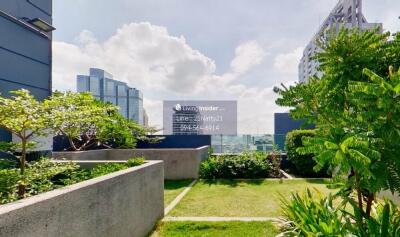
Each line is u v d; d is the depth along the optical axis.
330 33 3.01
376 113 2.08
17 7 6.73
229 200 6.59
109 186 3.23
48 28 7.62
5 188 3.35
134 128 13.38
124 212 3.63
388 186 2.20
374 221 2.83
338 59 2.88
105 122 10.26
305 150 2.33
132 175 3.94
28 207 1.97
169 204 6.30
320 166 2.50
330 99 2.82
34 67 7.30
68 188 2.58
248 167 9.98
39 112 3.46
